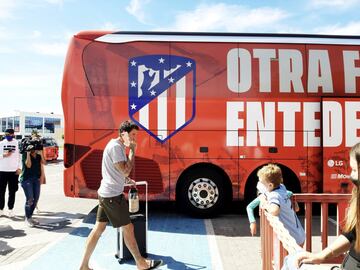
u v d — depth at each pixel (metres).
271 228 3.48
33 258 5.54
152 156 7.76
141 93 7.80
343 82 7.82
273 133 7.73
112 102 7.78
